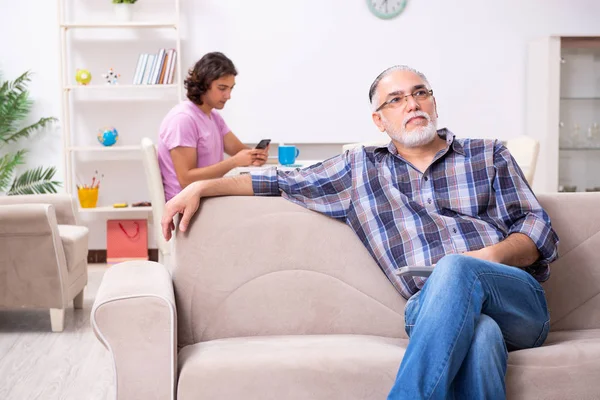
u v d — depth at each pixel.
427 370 1.66
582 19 6.02
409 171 2.23
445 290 1.73
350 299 2.18
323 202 2.23
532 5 5.98
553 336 2.16
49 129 5.86
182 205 2.16
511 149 4.40
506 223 2.17
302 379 1.79
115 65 5.85
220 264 2.17
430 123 2.24
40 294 3.71
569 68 5.88
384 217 2.18
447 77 5.98
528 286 1.92
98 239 5.93
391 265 2.15
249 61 5.87
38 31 5.80
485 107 6.01
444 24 5.94
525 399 1.79
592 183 5.98
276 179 2.24
